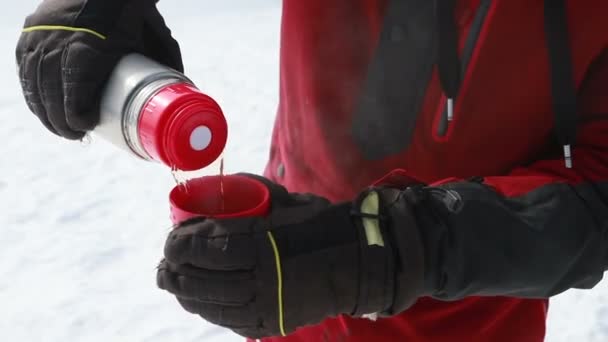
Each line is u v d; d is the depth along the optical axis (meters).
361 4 1.17
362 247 0.85
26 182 4.11
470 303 1.25
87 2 0.99
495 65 1.09
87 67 0.97
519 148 1.16
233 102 5.26
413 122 1.19
